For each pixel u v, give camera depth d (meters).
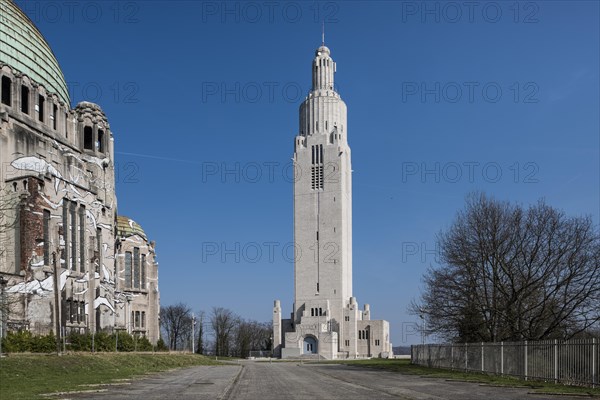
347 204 191.25
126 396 34.78
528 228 66.62
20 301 63.97
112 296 86.50
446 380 51.38
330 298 181.50
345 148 191.00
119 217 105.06
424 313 72.50
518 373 50.06
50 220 70.75
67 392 36.09
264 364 110.62
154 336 107.38
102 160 86.25
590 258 62.25
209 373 64.94
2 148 66.25
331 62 198.00
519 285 67.00
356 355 179.12
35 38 77.62
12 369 46.03
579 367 41.53
